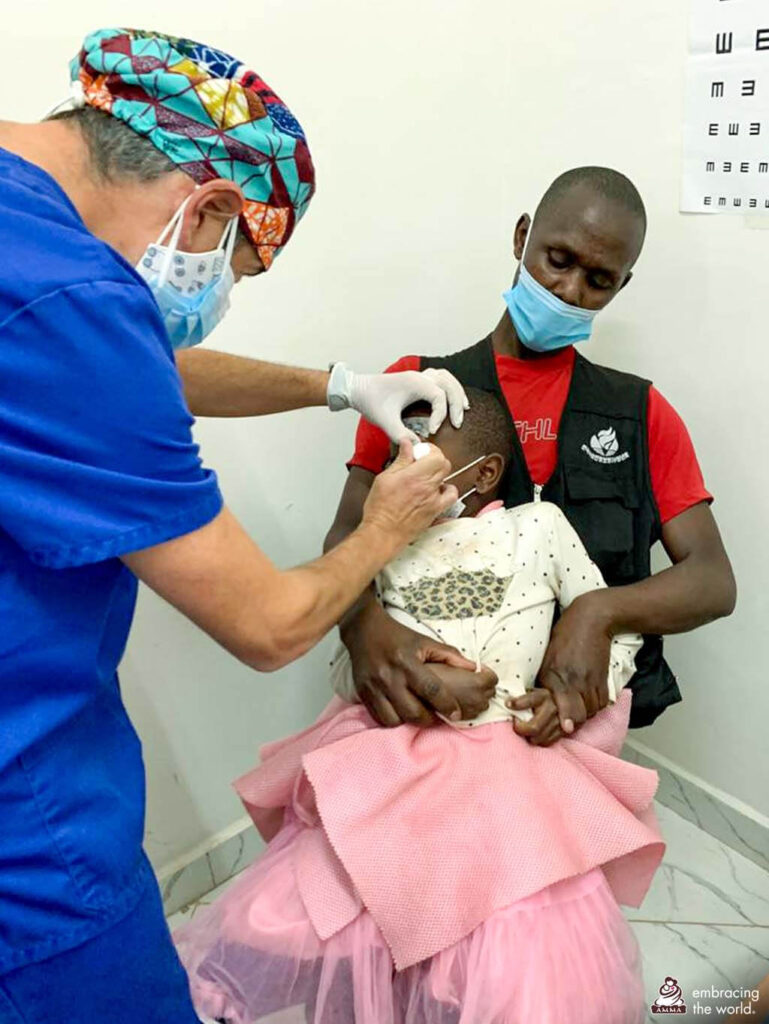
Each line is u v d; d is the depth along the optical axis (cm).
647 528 123
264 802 116
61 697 72
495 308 172
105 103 74
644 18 130
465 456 112
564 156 151
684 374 143
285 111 83
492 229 165
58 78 115
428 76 147
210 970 109
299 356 148
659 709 127
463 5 146
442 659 105
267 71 131
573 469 122
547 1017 90
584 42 141
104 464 65
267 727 166
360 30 137
